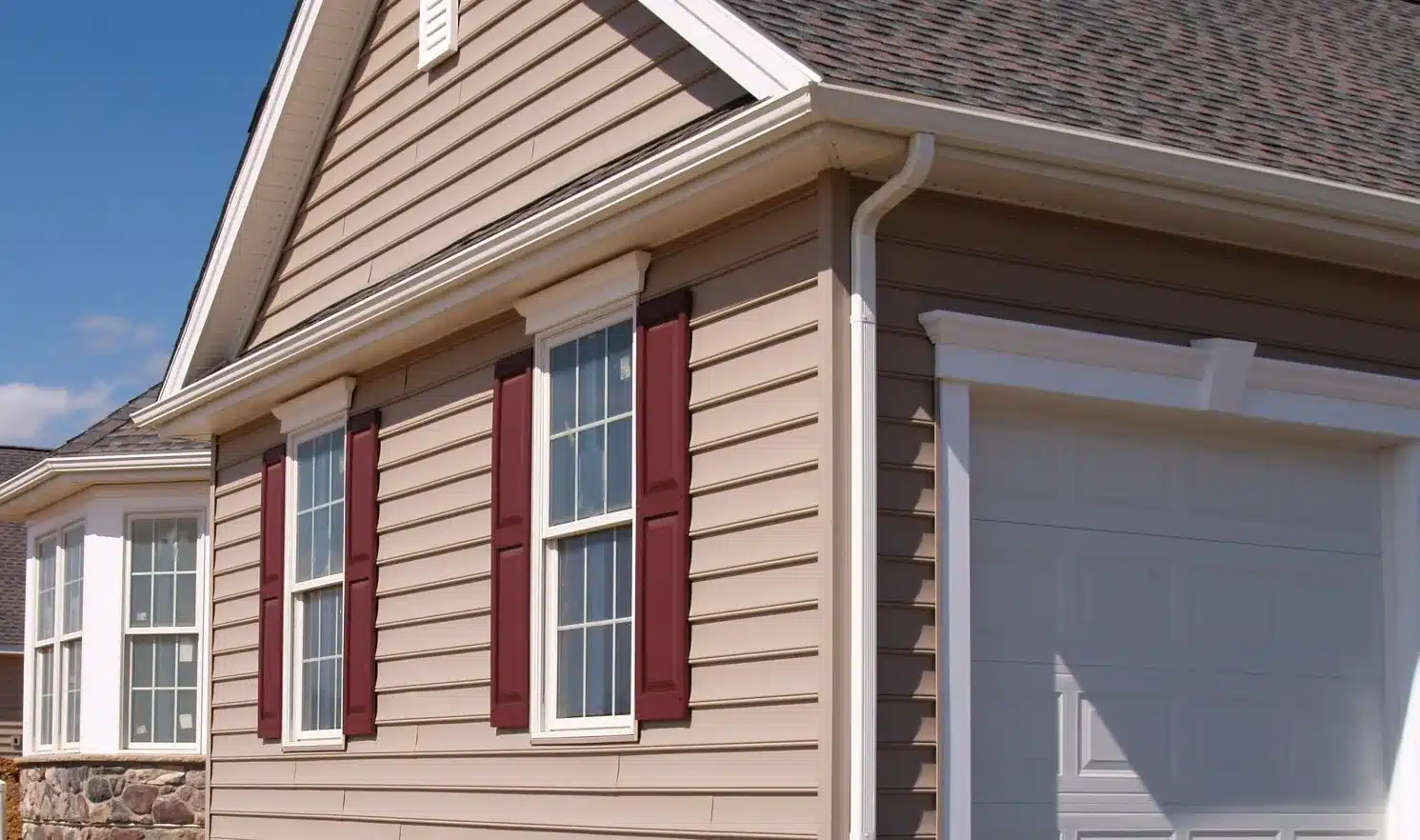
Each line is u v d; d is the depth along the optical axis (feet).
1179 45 30.81
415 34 35.83
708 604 25.00
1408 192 26.91
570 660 28.58
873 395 23.06
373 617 33.88
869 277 23.26
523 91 32.04
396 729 32.89
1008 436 25.21
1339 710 27.86
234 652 40.32
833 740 22.29
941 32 26.50
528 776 28.91
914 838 22.62
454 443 32.09
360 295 36.68
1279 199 25.00
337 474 36.40
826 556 22.72
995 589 24.76
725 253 25.48
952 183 23.80
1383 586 28.58
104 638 48.08
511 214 31.91
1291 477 27.99
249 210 39.70
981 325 23.95
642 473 26.45
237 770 39.37
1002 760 24.48
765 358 24.43
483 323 31.65
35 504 52.54
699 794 24.82
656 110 28.35
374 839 33.24
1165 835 25.75
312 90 38.29
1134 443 26.48
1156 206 24.75
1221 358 25.91
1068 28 29.19
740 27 24.03
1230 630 26.94
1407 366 28.40
